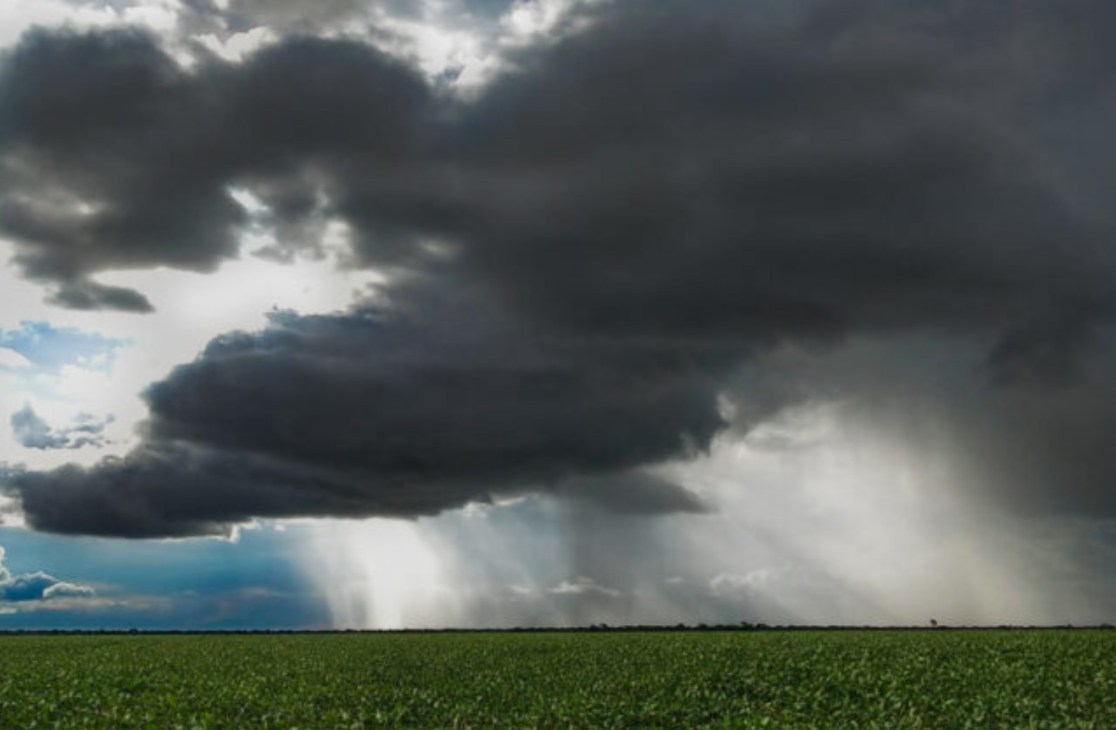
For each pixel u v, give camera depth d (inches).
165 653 2615.7
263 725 1132.5
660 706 1251.2
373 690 1470.2
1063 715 1123.3
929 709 1204.5
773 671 1647.4
